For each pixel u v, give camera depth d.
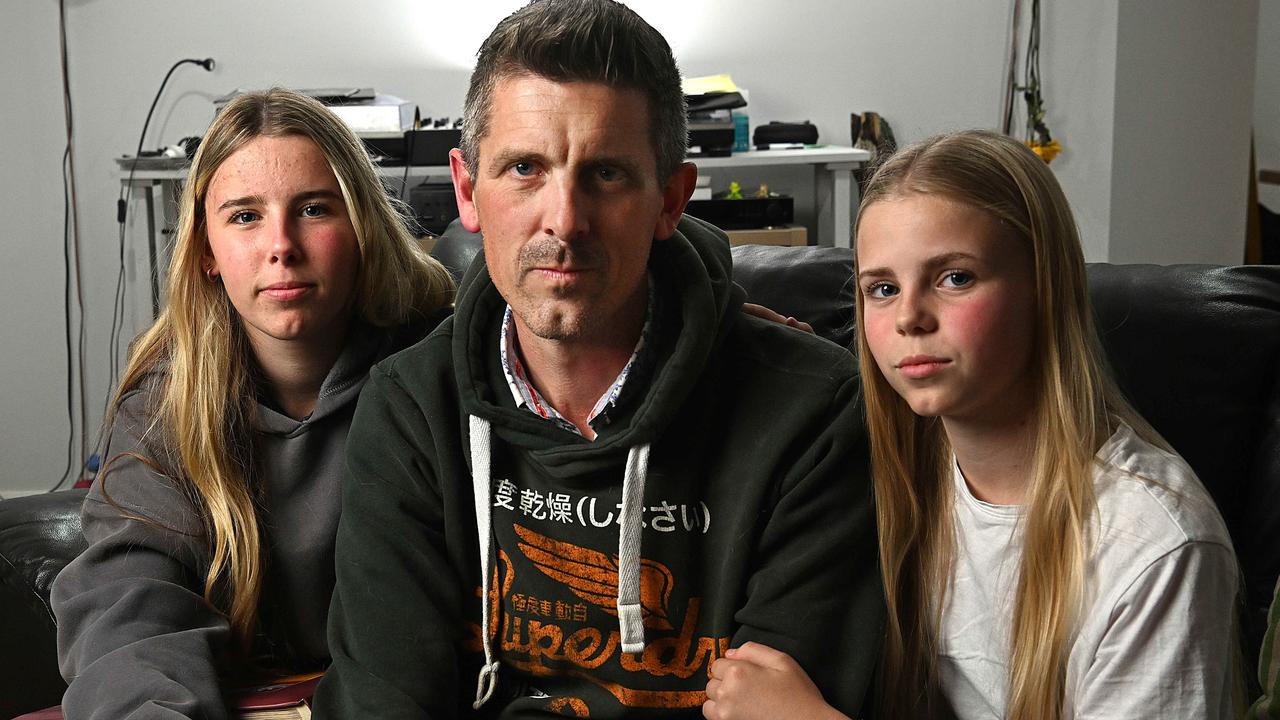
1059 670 0.95
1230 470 1.29
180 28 3.36
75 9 3.32
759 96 3.50
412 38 3.41
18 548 1.47
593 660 1.09
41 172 3.38
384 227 1.33
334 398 1.29
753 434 1.09
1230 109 3.39
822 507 1.07
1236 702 1.03
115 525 1.27
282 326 1.23
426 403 1.14
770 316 1.30
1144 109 3.38
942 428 1.07
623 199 0.98
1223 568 0.89
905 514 1.07
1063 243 0.94
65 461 3.49
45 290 3.42
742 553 1.07
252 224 1.23
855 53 3.47
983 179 0.92
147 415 1.31
